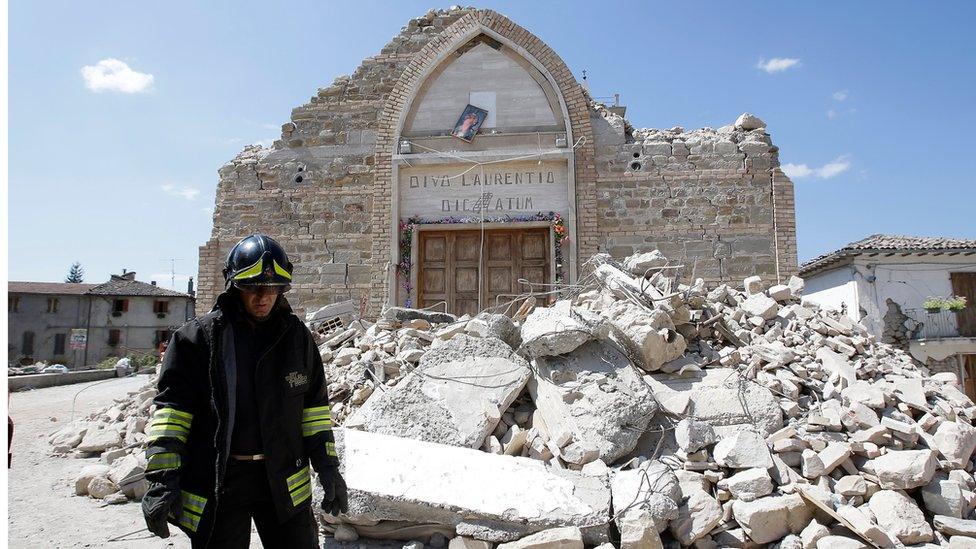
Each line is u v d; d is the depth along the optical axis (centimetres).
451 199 1323
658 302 655
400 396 555
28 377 1964
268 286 294
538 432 530
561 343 587
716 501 449
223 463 278
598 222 1295
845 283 2383
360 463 472
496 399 545
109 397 1545
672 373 611
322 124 1412
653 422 545
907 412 557
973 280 2286
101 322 5047
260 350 302
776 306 751
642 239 1284
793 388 580
